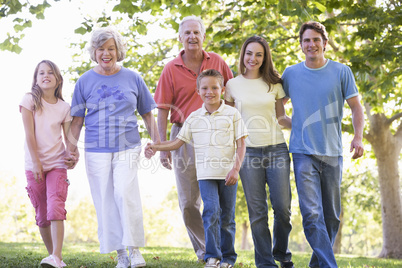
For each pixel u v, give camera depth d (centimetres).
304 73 476
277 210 466
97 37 465
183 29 546
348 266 760
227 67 575
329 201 467
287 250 493
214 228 457
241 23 1162
